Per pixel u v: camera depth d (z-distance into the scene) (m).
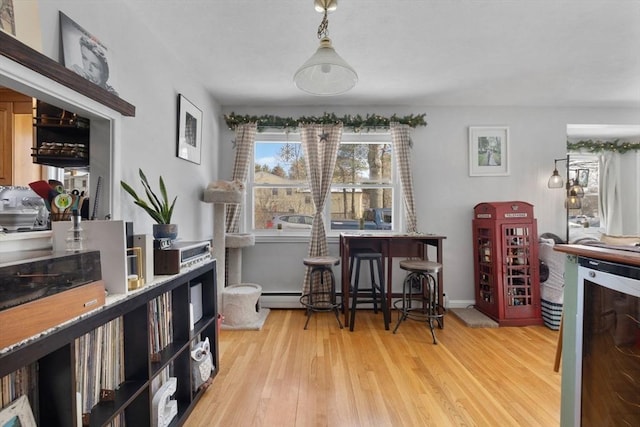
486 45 2.29
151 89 2.06
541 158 3.65
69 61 1.33
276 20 1.98
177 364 1.71
